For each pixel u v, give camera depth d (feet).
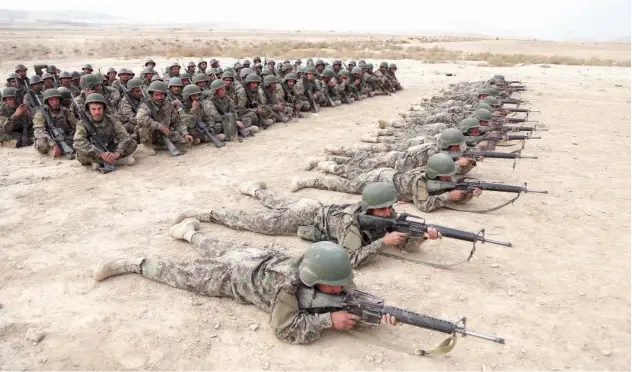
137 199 26.02
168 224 22.65
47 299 16.39
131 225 22.58
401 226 17.47
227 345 14.07
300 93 52.54
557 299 16.34
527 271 18.25
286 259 15.06
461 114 38.78
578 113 51.03
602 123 45.91
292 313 13.93
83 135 30.37
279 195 24.66
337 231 18.47
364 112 53.31
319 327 13.71
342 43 177.99
